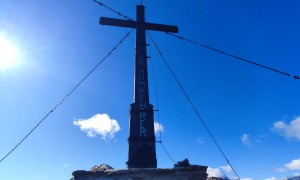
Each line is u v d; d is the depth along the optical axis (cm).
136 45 2658
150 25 2803
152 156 2158
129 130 2256
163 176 1460
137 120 2288
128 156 2155
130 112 2327
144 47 2662
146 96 2414
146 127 2264
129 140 2206
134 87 2462
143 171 1464
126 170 1464
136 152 2156
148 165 2116
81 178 1455
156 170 1469
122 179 1445
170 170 1468
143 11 2883
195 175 1463
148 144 2197
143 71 2531
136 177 1452
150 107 2364
